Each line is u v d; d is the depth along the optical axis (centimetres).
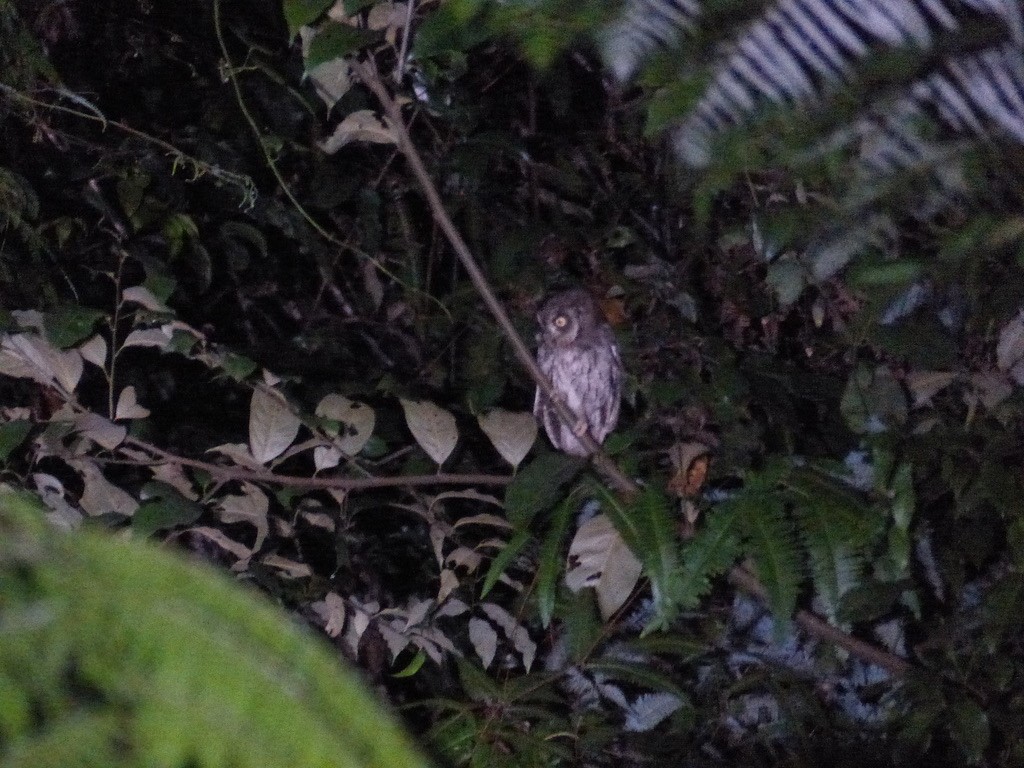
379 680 571
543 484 443
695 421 562
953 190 285
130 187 561
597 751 524
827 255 345
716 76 254
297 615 488
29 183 527
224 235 625
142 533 413
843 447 566
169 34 668
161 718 117
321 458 477
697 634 609
